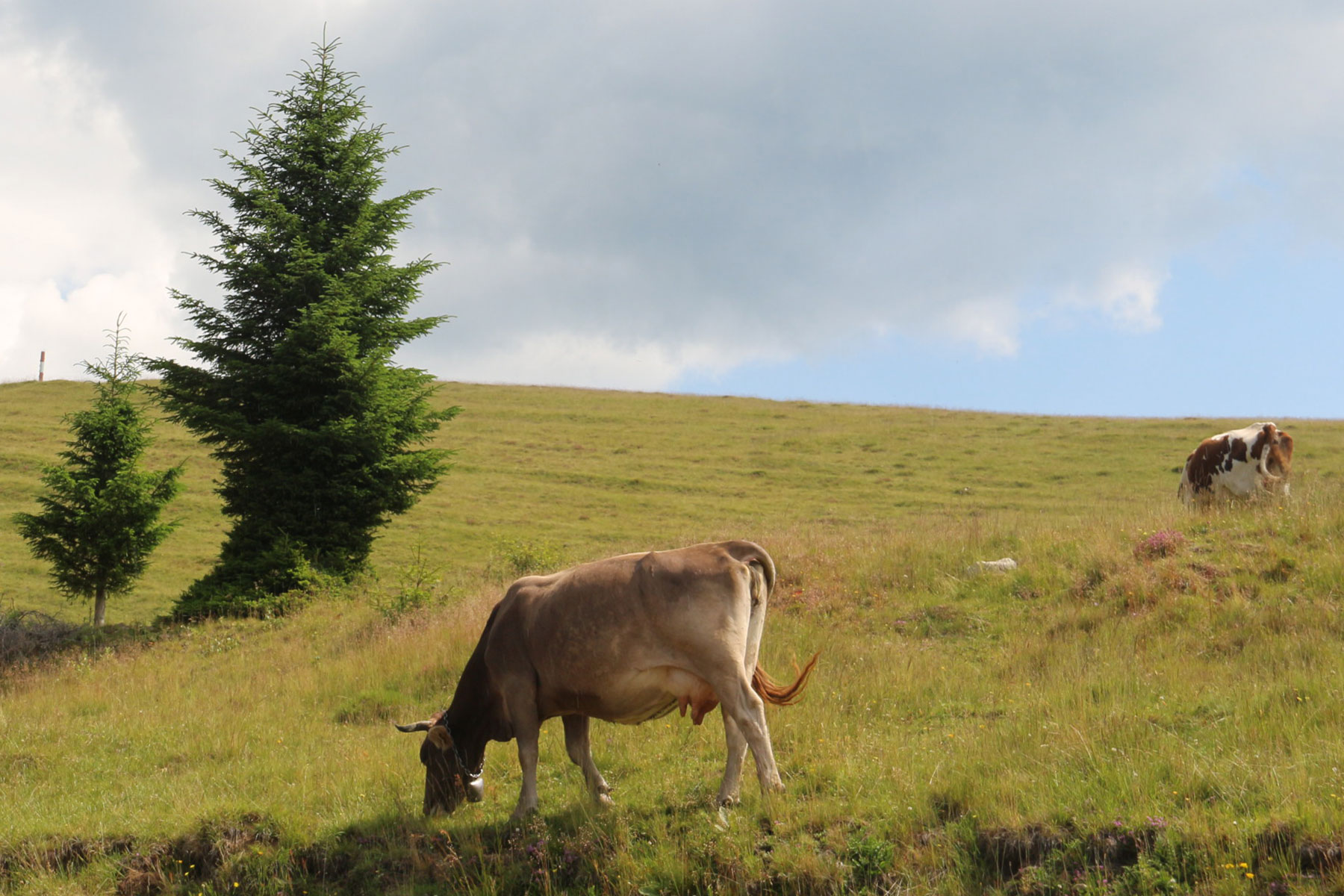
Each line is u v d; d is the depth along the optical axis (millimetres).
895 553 16672
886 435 48500
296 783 9297
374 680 13289
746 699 7336
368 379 21781
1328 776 6527
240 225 23344
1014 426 49781
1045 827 6453
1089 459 41250
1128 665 10695
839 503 36500
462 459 44562
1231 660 10578
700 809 7402
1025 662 11438
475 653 8547
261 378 22000
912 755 8203
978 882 6238
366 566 22781
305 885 7469
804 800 7348
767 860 6633
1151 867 5910
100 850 8039
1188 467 18094
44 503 23078
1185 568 13461
